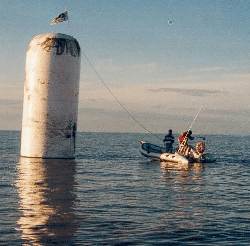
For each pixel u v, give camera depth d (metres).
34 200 16.03
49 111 34.69
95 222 12.66
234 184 23.25
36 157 35.19
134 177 25.00
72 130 35.66
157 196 18.00
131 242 10.73
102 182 22.31
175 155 35.44
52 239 10.70
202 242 10.93
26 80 35.56
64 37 34.97
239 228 12.42
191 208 15.41
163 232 11.78
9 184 20.41
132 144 80.06
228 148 70.50
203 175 27.08
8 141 84.19
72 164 32.16
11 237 10.76
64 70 34.59
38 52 34.53
